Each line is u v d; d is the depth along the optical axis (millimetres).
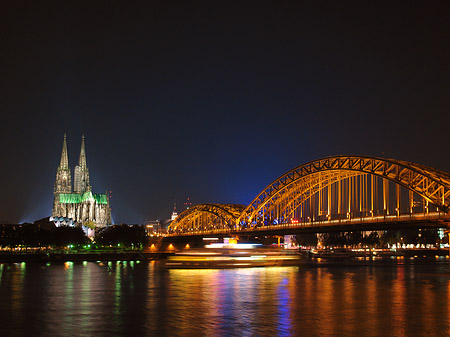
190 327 75875
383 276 153250
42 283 134125
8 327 76812
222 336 70312
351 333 72062
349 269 183375
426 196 140875
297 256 194500
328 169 181375
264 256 185250
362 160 165875
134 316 84562
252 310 89562
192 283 131250
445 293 111688
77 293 113188
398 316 83812
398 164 149375
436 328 75188
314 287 122375
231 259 178375
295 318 82188
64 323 79438
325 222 184000
